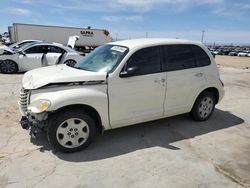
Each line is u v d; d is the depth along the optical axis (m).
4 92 7.67
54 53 11.64
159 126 5.16
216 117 5.88
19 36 27.86
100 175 3.40
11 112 5.75
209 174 3.47
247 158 3.94
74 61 11.52
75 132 3.94
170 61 4.67
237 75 13.57
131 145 4.30
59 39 29.77
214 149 4.23
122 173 3.46
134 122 4.45
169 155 3.98
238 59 36.47
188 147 4.27
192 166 3.66
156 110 4.62
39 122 3.75
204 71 5.17
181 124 5.30
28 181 3.23
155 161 3.79
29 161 3.69
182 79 4.80
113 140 4.47
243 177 3.42
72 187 3.14
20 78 10.27
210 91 5.45
